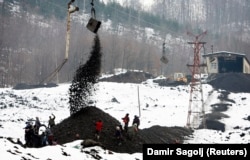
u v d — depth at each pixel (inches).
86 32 5211.6
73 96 1255.5
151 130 1480.1
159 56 5147.6
